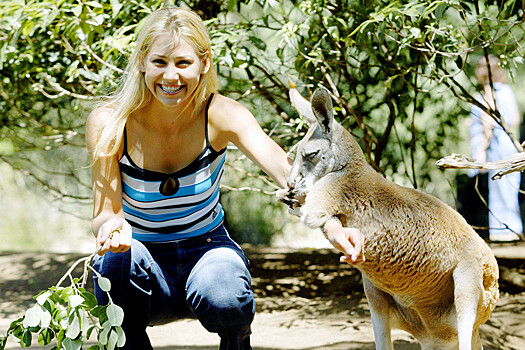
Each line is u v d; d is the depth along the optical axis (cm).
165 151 276
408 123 833
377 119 815
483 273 281
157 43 262
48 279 825
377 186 273
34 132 920
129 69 272
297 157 278
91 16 508
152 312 275
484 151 739
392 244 264
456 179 912
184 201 276
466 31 620
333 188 268
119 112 269
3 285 797
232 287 255
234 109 284
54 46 673
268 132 709
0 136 907
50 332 244
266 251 998
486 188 891
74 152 1211
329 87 632
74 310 231
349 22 507
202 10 660
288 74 650
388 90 613
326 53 606
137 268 264
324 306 664
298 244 1123
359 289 735
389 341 291
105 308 238
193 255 279
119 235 242
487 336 516
